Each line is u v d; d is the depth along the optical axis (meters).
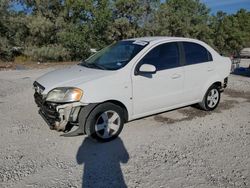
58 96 4.41
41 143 4.60
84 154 4.24
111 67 4.98
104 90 4.54
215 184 3.45
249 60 22.23
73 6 20.81
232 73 13.27
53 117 4.43
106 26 21.38
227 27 47.72
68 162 3.99
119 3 21.97
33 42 20.39
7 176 3.61
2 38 18.44
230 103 7.27
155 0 23.73
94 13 20.39
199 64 5.95
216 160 4.05
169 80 5.37
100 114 4.57
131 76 4.84
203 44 6.18
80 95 4.36
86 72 4.90
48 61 19.64
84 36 20.36
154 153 4.27
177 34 30.56
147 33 24.28
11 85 9.39
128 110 4.91
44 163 3.95
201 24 34.78
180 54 5.64
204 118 5.96
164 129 5.28
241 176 3.63
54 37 20.97
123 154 4.25
